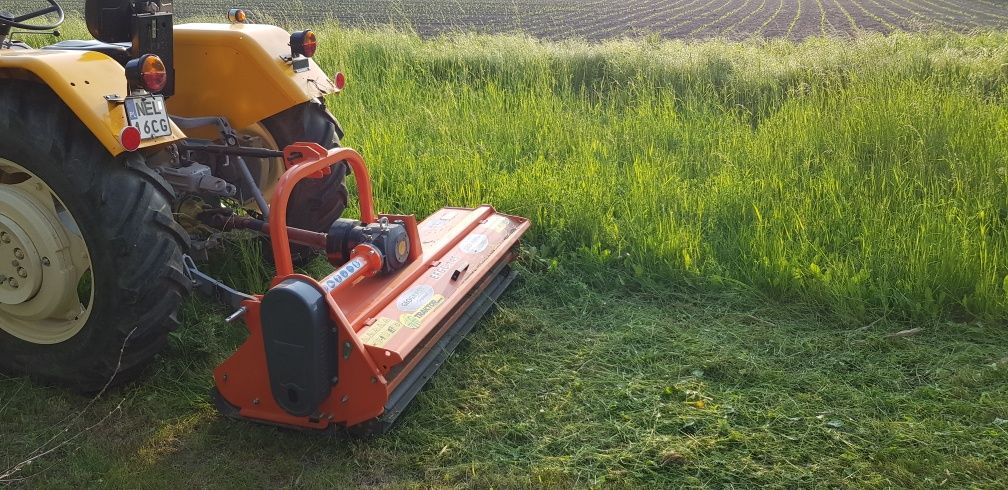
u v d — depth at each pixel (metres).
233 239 3.84
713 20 22.64
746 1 31.59
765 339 3.60
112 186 2.87
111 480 2.64
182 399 3.12
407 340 2.84
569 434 2.90
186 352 3.43
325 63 8.78
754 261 4.16
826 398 3.12
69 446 2.84
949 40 9.84
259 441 2.87
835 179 5.00
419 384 3.06
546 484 2.63
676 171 5.50
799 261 4.18
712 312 3.88
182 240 3.06
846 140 5.62
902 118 5.70
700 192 5.00
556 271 4.26
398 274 3.21
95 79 2.85
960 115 5.82
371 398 2.73
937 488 2.58
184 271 3.12
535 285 4.13
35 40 10.01
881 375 3.27
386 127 6.39
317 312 2.63
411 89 7.83
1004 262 3.97
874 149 5.50
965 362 3.36
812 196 4.83
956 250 3.94
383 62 9.01
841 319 3.75
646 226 4.59
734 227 4.65
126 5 3.28
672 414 3.02
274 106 3.78
